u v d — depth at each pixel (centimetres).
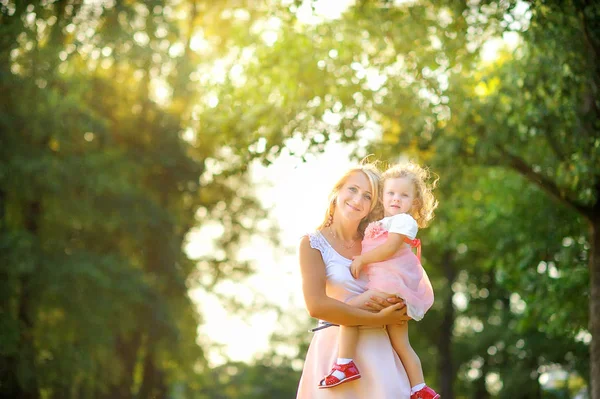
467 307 3372
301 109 1353
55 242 2153
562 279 1748
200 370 2608
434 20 1294
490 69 1569
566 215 1842
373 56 1373
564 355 2805
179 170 2353
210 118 1448
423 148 1437
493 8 1159
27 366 2008
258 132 1376
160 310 2228
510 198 1977
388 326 574
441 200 1725
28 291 2042
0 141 1972
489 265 2148
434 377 3512
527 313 1866
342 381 549
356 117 1371
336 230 576
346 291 562
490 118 1351
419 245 580
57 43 1752
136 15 1902
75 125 2042
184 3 2247
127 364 2394
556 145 1355
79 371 2064
